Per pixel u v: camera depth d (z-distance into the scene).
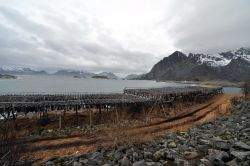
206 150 14.95
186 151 15.17
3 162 12.09
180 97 57.44
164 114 42.75
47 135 28.12
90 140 25.81
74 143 24.84
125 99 44.28
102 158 16.81
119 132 27.12
